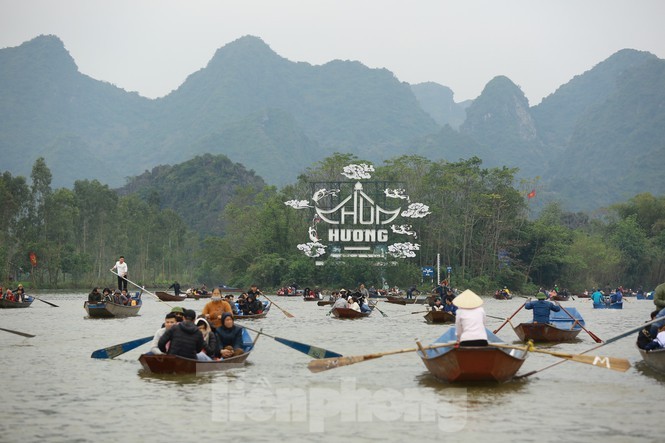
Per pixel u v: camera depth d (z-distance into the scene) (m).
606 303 57.22
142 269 105.12
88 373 16.41
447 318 33.34
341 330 28.86
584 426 11.32
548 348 22.16
